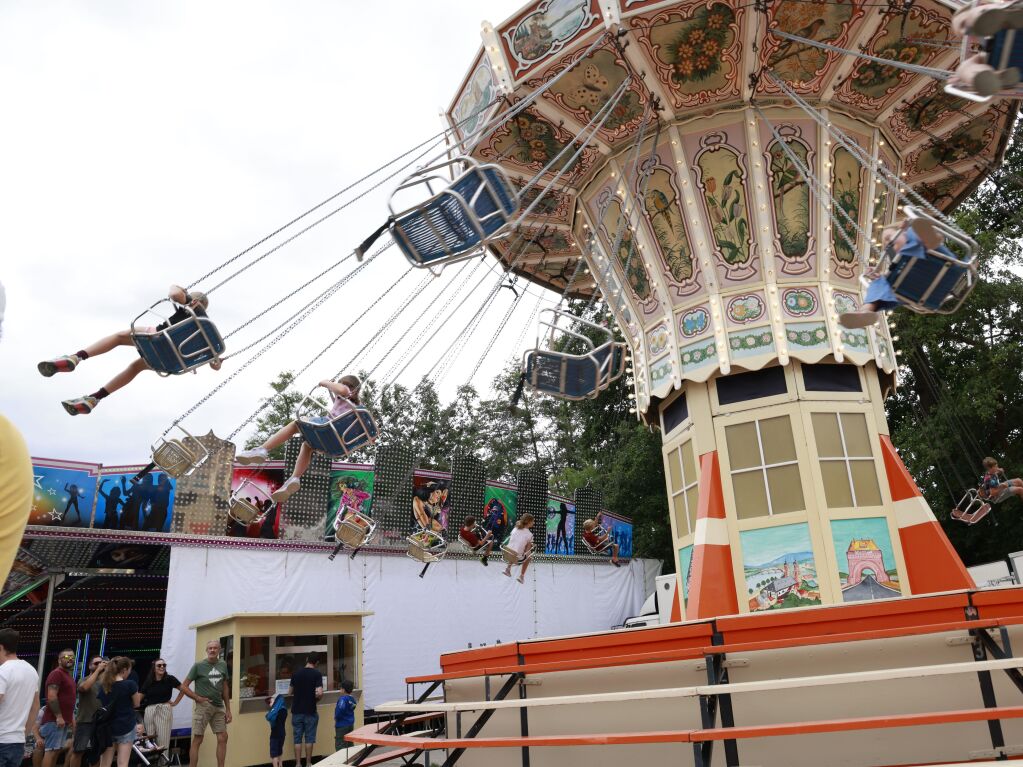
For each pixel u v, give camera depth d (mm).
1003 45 3721
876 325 8773
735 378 8516
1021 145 17688
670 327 8891
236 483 14906
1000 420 17453
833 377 8430
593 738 4469
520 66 7984
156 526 13820
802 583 7633
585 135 8938
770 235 8500
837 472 8000
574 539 19266
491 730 6152
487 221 5582
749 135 8414
